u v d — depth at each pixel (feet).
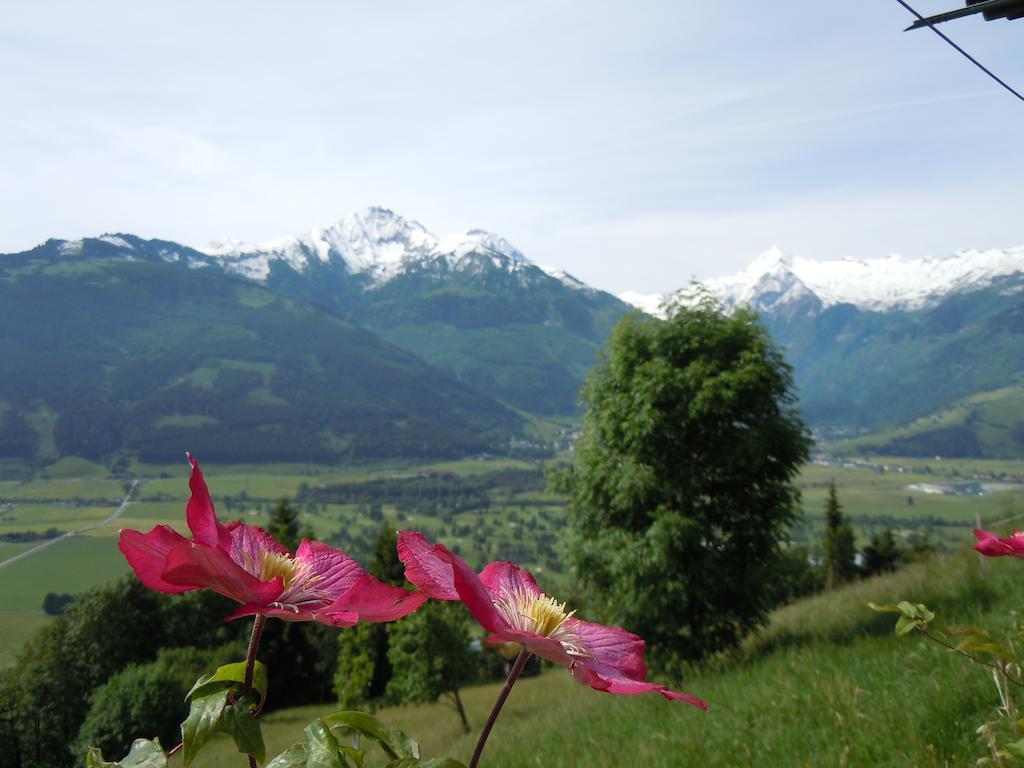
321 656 189.26
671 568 53.72
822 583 193.06
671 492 55.31
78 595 160.76
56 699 135.85
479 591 4.16
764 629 60.34
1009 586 35.83
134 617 161.38
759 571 55.36
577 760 24.22
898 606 9.49
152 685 117.50
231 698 4.24
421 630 88.38
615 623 57.93
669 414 55.47
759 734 19.57
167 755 4.17
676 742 21.62
